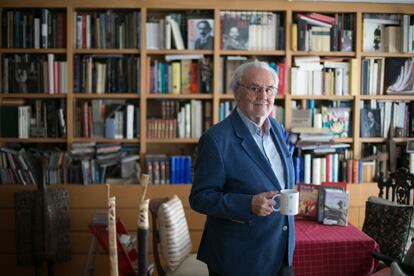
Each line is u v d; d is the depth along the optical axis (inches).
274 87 68.7
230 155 66.2
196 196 65.4
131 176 141.3
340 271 91.5
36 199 121.6
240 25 140.4
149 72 141.1
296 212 63.7
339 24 144.0
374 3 141.6
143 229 65.7
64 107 141.8
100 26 138.9
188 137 142.9
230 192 66.4
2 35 137.9
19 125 139.6
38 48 138.4
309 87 143.8
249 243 66.2
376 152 147.9
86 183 137.7
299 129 142.5
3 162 137.9
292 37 140.8
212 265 67.7
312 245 90.5
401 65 145.1
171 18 140.6
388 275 94.7
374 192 143.1
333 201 103.9
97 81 140.5
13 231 137.2
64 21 138.8
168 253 104.0
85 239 137.9
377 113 146.1
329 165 144.3
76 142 140.5
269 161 68.8
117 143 142.4
